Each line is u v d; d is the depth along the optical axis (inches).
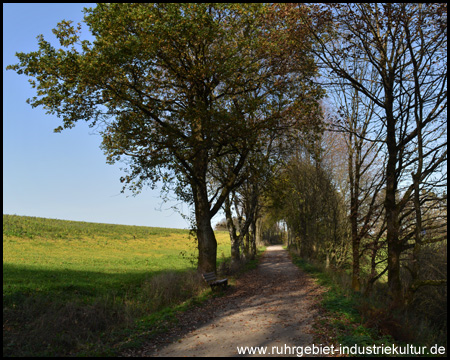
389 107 508.7
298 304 479.8
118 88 595.8
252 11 572.1
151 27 530.0
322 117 668.7
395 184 523.5
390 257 501.0
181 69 649.0
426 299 507.2
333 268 928.9
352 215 644.1
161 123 622.5
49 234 1576.0
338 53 513.0
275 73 640.4
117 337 324.5
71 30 575.8
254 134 626.2
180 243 2085.4
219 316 421.4
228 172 838.5
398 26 460.1
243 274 861.2
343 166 1023.0
